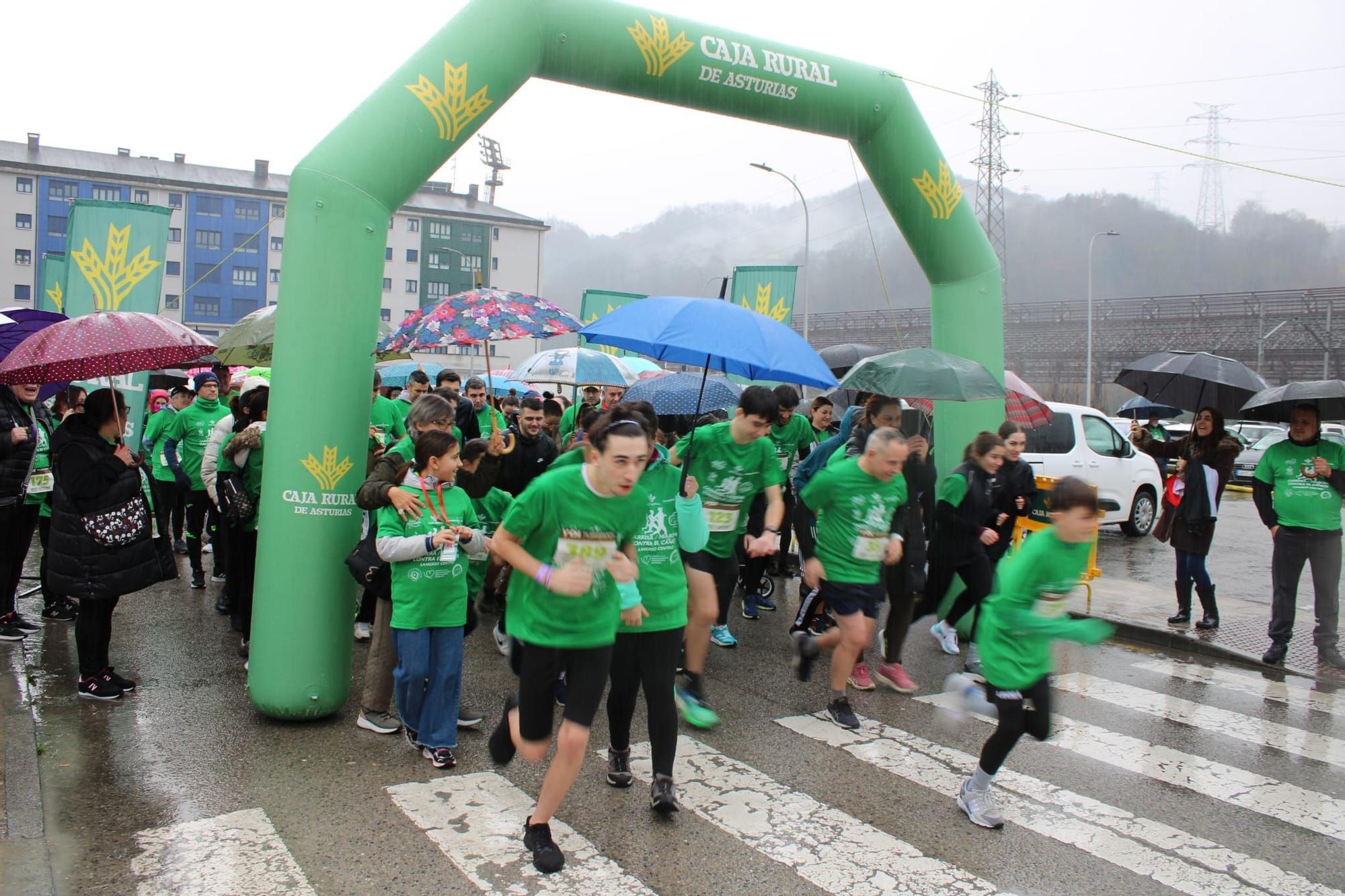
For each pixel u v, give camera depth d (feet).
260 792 14.20
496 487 21.81
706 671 21.44
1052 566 13.37
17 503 21.58
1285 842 13.65
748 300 47.78
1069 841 13.48
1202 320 151.94
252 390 21.26
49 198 208.95
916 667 22.30
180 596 27.25
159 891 11.30
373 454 22.02
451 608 15.47
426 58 17.76
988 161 150.00
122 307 30.91
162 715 17.40
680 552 15.64
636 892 11.66
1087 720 18.95
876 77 24.20
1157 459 30.42
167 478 28.50
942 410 26.11
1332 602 23.29
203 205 219.82
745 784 15.12
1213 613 26.27
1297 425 23.34
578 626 11.98
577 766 12.10
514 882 11.79
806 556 19.11
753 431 16.88
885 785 15.26
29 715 16.75
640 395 25.36
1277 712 19.80
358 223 16.81
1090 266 136.56
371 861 12.20
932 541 21.58
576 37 19.94
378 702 16.75
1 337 23.53
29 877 11.36
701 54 21.52
